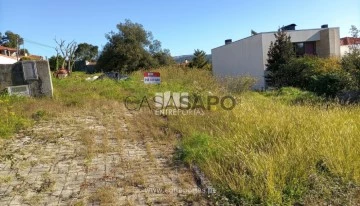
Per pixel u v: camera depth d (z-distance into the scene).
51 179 4.26
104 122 7.62
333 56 19.47
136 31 33.12
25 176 4.36
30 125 7.15
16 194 3.82
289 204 3.40
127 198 3.71
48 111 8.52
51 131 6.71
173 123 7.10
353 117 6.08
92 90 13.04
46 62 10.92
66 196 3.77
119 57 32.19
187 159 4.80
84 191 3.90
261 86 22.67
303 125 5.46
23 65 10.73
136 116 8.28
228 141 5.04
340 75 13.92
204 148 4.98
